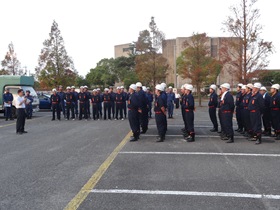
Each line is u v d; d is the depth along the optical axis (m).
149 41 34.31
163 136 10.43
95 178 6.13
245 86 12.00
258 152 8.45
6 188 5.62
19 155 8.50
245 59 21.81
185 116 10.61
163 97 10.26
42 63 38.28
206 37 30.19
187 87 10.48
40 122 17.44
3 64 44.31
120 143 10.07
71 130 13.67
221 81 42.50
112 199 4.98
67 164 7.33
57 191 5.41
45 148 9.45
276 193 5.18
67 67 38.94
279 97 10.40
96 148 9.28
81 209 4.59
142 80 35.81
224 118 10.09
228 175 6.24
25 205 4.79
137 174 6.38
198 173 6.41
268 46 21.62
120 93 18.61
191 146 9.42
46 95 28.88
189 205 4.69
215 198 4.97
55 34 38.25
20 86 21.06
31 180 6.09
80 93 18.95
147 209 4.56
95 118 19.22
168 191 5.32
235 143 9.90
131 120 10.52
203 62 29.81
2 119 20.27
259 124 9.80
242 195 5.09
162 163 7.28
